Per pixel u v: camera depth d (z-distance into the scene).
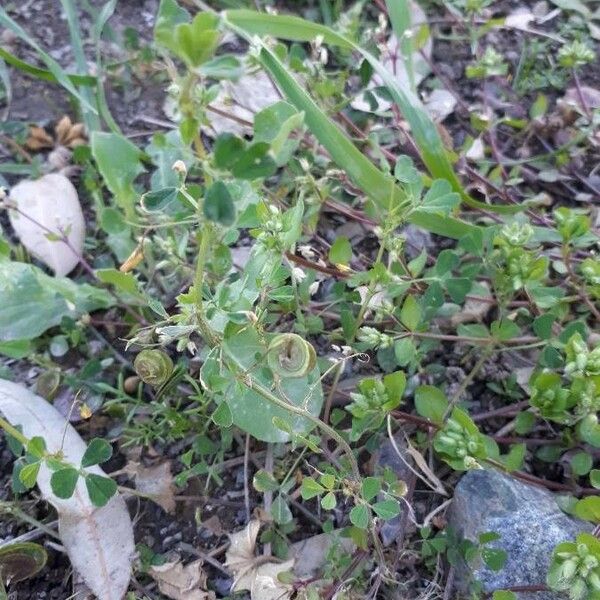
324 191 0.25
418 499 0.22
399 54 0.32
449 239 0.28
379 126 0.30
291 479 0.22
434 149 0.24
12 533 0.22
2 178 0.29
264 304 0.19
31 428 0.22
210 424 0.23
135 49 0.31
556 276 0.26
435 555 0.21
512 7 0.35
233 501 0.22
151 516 0.22
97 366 0.24
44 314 0.24
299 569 0.21
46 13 0.34
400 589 0.20
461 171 0.28
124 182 0.23
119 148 0.23
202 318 0.16
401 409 0.24
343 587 0.20
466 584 0.20
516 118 0.32
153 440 0.24
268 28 0.25
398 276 0.23
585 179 0.29
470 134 0.31
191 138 0.14
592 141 0.29
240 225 0.19
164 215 0.22
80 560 0.21
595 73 0.33
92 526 0.21
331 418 0.23
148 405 0.23
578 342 0.19
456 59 0.33
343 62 0.32
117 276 0.21
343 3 0.35
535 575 0.19
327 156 0.28
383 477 0.20
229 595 0.21
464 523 0.20
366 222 0.27
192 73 0.12
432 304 0.22
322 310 0.25
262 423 0.20
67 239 0.26
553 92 0.32
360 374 0.24
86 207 0.29
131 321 0.25
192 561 0.21
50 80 0.29
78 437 0.23
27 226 0.27
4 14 0.26
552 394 0.20
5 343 0.23
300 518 0.22
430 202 0.20
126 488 0.22
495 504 0.20
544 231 0.26
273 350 0.16
